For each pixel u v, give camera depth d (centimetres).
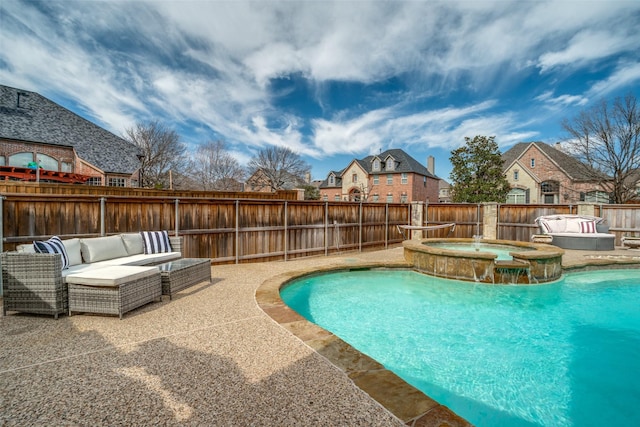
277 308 442
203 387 241
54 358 288
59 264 395
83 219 612
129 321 388
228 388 239
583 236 1048
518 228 1248
